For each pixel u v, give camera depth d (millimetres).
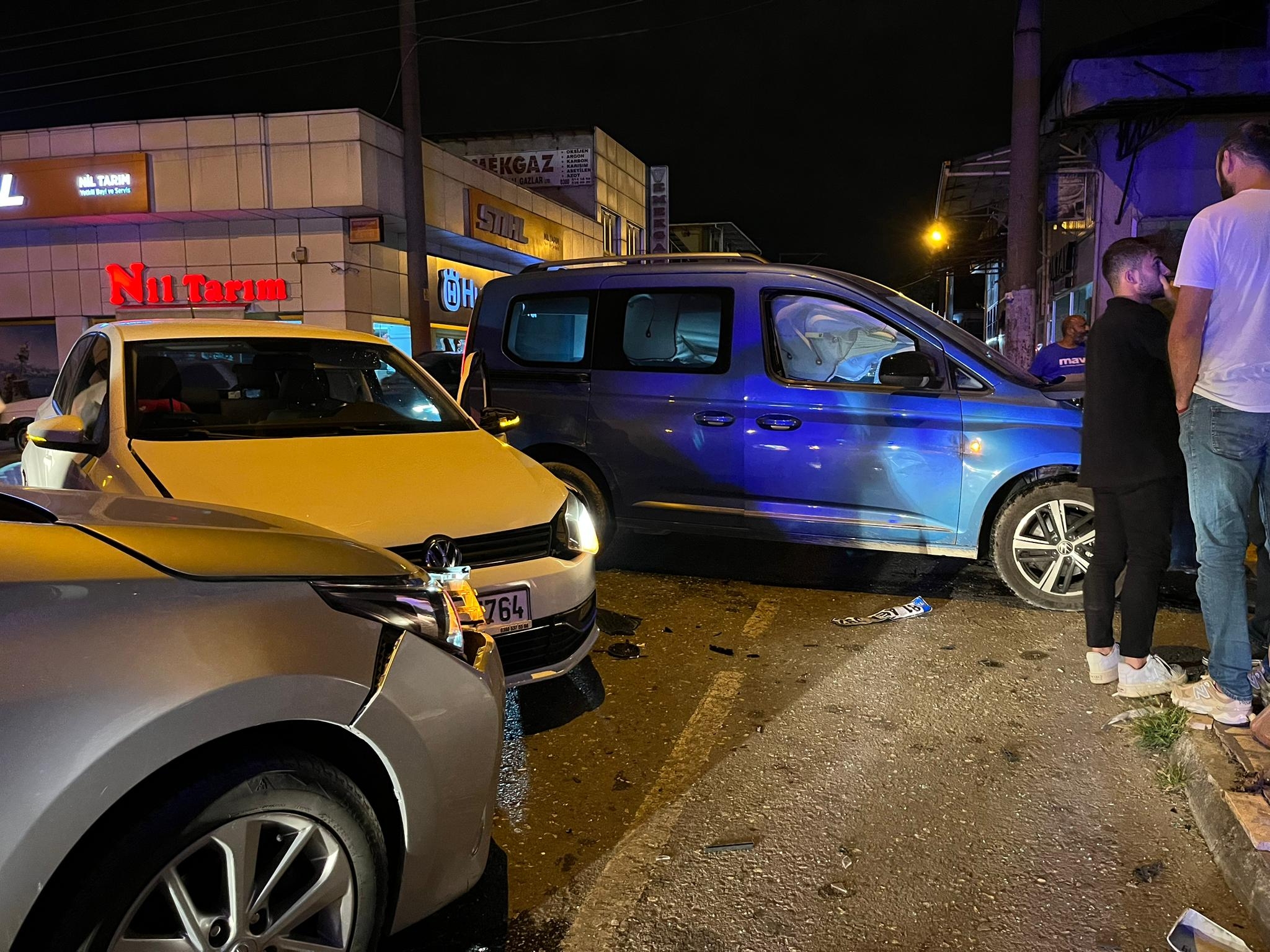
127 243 23578
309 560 1926
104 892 1449
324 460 3500
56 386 5277
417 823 1903
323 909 1776
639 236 47656
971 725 3428
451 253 28516
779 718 3533
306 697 1698
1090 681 3809
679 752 3268
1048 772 3045
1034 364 7984
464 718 1996
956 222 22031
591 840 2701
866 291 5109
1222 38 13508
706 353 5422
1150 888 2400
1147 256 3254
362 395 4375
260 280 23094
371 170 21688
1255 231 2699
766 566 5949
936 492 4871
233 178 21688
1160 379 3244
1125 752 3170
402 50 18922
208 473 3285
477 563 3287
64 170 22219
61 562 1643
